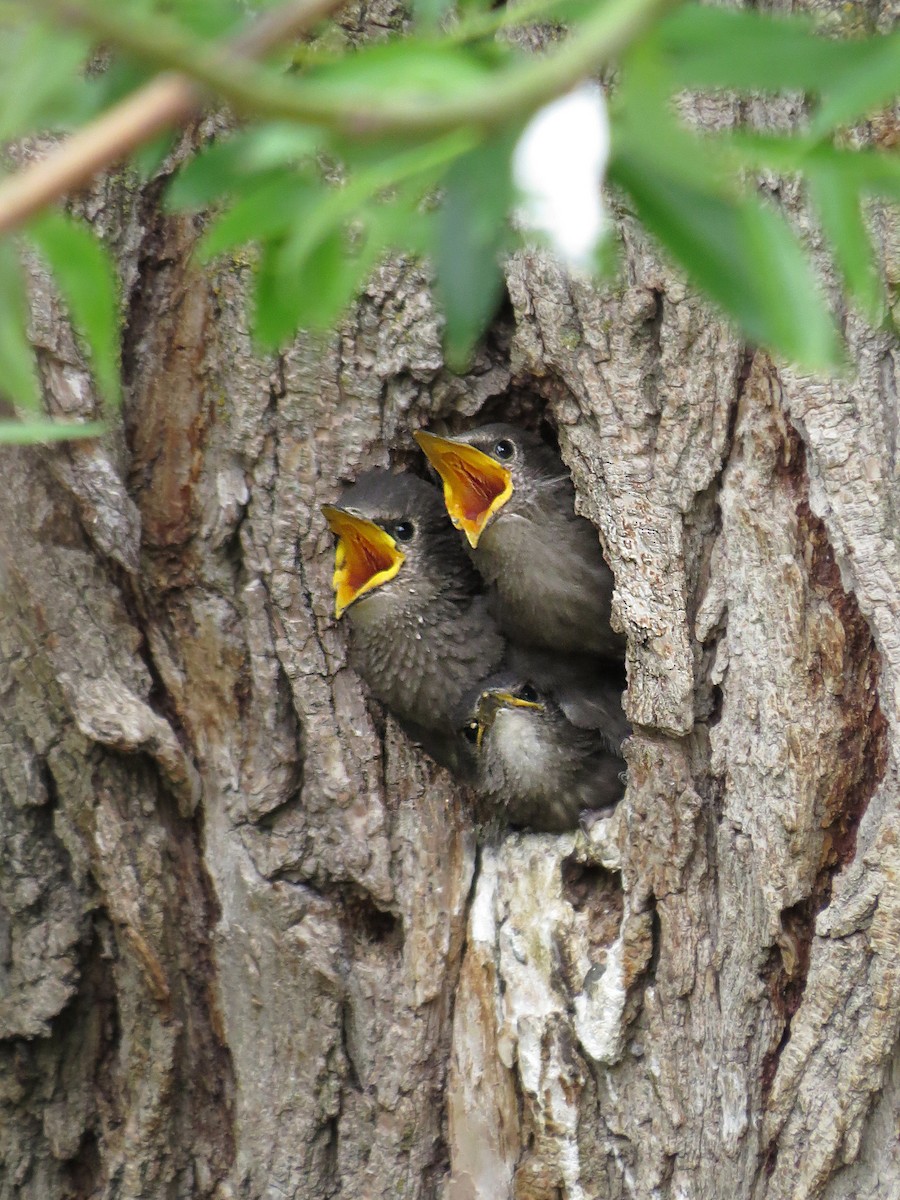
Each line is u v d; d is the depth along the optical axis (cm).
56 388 654
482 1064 669
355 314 695
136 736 657
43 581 666
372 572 744
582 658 790
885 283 559
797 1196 565
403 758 714
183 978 684
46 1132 688
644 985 629
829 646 581
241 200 274
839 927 556
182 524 691
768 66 230
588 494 652
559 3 248
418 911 691
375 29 659
